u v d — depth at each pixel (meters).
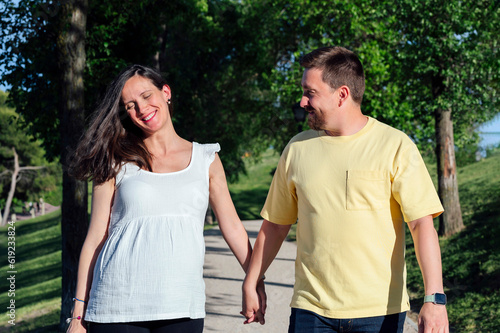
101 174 2.64
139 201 2.58
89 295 2.62
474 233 11.48
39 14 8.93
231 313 7.48
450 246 11.29
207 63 20.67
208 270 11.32
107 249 2.57
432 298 2.34
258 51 20.80
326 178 2.59
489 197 14.72
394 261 2.55
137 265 2.50
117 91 2.70
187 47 19.45
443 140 12.94
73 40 8.33
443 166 12.82
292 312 2.68
